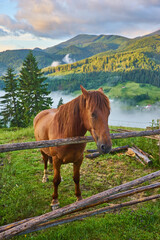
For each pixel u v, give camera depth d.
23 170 5.29
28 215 3.36
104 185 4.45
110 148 2.08
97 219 3.11
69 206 2.22
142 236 2.67
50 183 4.52
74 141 2.38
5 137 9.44
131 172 5.12
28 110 24.41
